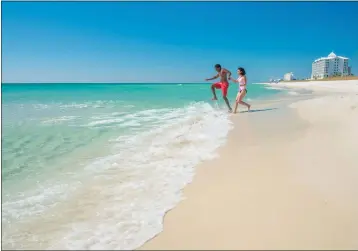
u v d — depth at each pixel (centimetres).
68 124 746
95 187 345
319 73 13112
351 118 782
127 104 1395
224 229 261
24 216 279
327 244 240
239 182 362
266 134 630
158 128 702
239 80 1030
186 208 298
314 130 657
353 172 391
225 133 645
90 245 239
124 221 274
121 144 540
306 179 370
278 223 270
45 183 353
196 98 1856
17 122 768
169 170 405
